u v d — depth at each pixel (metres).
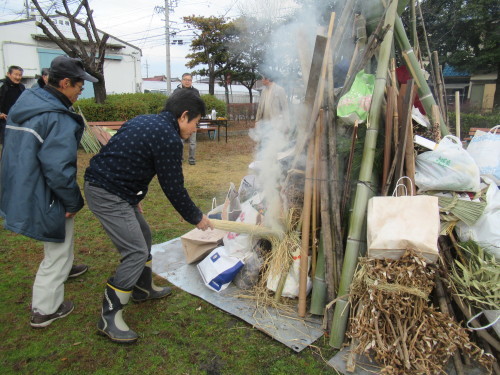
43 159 2.05
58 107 2.11
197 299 2.75
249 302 2.67
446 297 2.20
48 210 2.14
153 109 13.05
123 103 11.36
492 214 2.21
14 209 2.07
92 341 2.28
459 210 2.23
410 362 1.87
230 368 2.08
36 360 2.11
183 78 6.55
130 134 2.10
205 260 2.94
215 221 2.49
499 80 17.39
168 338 2.32
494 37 14.87
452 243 2.32
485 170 2.58
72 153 2.12
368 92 2.28
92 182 2.12
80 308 2.61
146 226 2.60
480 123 11.09
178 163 2.12
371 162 2.22
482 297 2.03
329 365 2.09
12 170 2.07
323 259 2.44
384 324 1.97
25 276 3.01
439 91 3.28
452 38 15.09
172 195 2.16
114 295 2.25
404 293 1.89
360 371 2.04
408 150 2.31
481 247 2.16
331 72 2.31
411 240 1.89
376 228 1.98
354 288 2.07
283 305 2.62
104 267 3.21
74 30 10.61
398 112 2.37
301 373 2.04
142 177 2.17
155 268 3.21
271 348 2.24
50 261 2.35
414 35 3.09
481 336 2.07
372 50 2.26
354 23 2.57
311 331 2.37
